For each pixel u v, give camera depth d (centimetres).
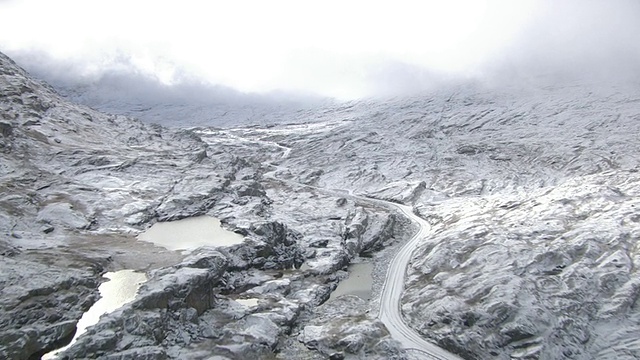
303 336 6175
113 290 5728
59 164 11450
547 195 12075
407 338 6303
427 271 8356
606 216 9138
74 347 4325
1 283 4956
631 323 6050
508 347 5916
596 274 6994
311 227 10844
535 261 7581
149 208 9806
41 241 7075
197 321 5534
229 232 8794
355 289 8200
